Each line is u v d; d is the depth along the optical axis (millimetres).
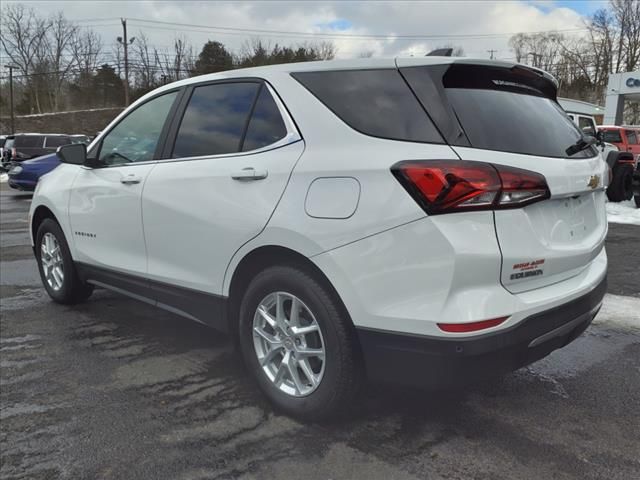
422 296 2316
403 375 2449
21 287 5727
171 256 3449
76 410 3055
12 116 53844
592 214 3061
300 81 2930
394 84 2639
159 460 2570
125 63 49969
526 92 2984
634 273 6172
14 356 3836
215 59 73938
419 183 2293
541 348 2543
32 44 73812
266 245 2814
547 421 2891
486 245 2275
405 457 2570
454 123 2439
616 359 3740
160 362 3717
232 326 3219
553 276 2615
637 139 18812
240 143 3105
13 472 2494
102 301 5156
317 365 2840
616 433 2771
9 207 13680
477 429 2811
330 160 2613
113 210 3900
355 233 2461
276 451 2631
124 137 4035
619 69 61188
